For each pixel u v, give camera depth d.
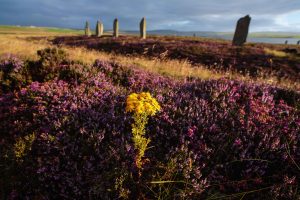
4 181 4.53
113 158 4.43
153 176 4.02
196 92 6.99
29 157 4.78
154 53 24.36
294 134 4.88
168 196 3.90
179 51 25.36
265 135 4.69
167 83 7.95
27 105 6.23
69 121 5.40
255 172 4.27
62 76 7.81
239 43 33.66
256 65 20.58
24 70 8.16
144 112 3.91
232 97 6.52
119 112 5.83
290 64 21.39
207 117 5.34
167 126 5.22
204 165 4.18
